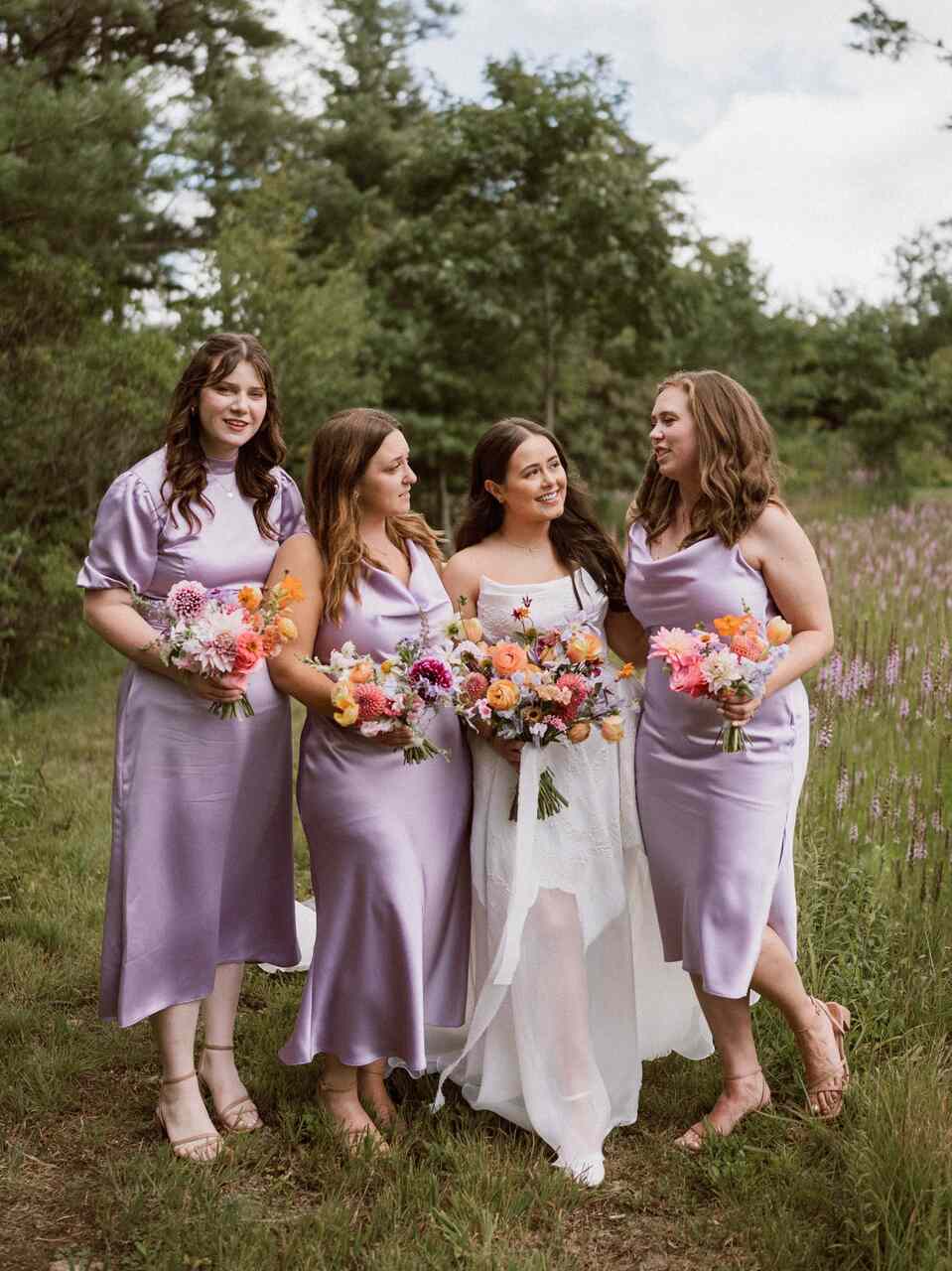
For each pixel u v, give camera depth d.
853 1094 2.99
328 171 24.30
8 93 9.05
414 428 18.84
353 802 2.98
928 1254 2.33
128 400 10.08
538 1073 3.02
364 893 2.97
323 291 15.14
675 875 3.05
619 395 22.38
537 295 18.72
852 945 3.55
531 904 3.02
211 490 3.02
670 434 3.02
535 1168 2.86
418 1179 2.77
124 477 2.96
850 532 10.09
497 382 19.47
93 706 8.55
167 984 2.95
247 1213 2.66
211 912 3.00
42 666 9.58
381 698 2.82
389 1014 2.98
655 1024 3.43
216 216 16.61
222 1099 3.10
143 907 2.91
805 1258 2.47
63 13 12.63
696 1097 3.21
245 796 3.04
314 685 2.94
